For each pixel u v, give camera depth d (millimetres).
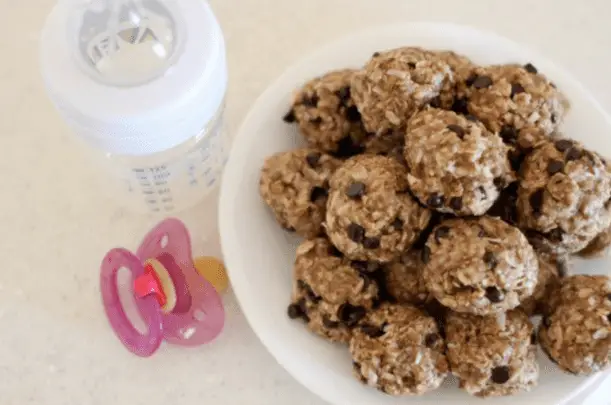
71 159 487
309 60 447
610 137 434
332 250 425
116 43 384
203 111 392
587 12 507
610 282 411
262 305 428
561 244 411
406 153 406
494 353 402
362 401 419
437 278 399
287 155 432
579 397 449
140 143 389
